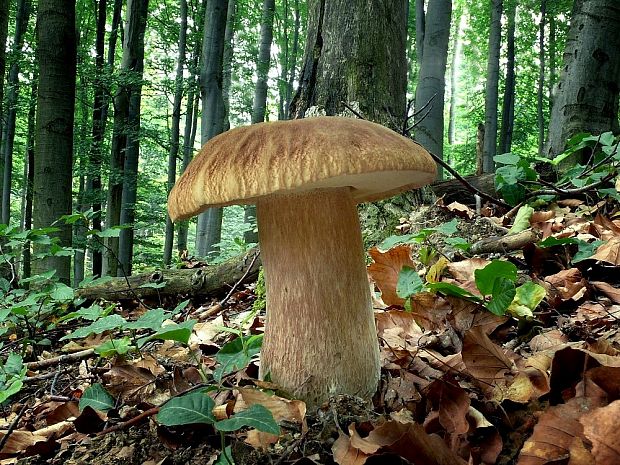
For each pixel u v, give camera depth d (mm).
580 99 809
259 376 296
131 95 1744
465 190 780
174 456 266
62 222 902
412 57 3350
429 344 354
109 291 746
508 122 2760
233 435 267
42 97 891
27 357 574
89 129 2154
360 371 275
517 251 494
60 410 365
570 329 329
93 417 317
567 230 531
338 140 226
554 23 2943
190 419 221
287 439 257
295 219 271
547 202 660
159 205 2338
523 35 3273
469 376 297
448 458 213
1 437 342
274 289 281
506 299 315
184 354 457
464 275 453
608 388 214
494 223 601
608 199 604
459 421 244
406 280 352
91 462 278
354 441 228
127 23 1713
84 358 502
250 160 232
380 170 223
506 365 274
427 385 287
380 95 692
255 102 2326
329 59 702
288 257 273
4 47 903
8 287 579
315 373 268
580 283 395
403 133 665
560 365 243
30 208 2326
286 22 3398
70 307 723
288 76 3596
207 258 1286
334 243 272
